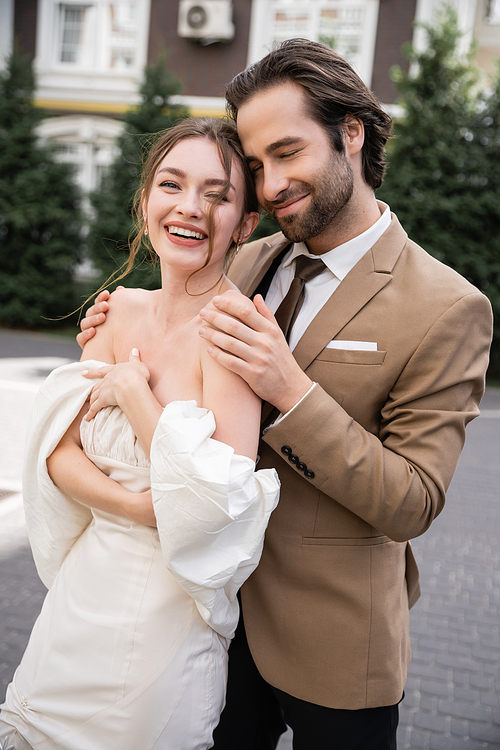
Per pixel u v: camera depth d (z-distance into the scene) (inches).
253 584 53.9
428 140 399.5
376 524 48.1
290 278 57.8
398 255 52.9
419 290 49.8
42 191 472.1
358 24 476.4
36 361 349.4
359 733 51.4
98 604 46.5
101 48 528.4
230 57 500.7
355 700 50.5
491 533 170.6
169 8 509.4
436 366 48.0
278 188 48.4
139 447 47.4
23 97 484.1
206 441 42.5
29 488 52.9
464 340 48.7
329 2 479.5
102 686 45.3
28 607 118.2
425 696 104.4
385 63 474.6
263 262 61.5
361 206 52.8
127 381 46.9
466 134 407.8
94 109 531.5
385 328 49.6
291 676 52.1
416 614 129.3
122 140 448.8
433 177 402.9
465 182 398.6
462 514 182.7
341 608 51.3
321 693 51.1
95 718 45.4
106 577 46.6
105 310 55.5
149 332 52.0
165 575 46.1
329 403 46.7
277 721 62.1
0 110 474.6
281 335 45.8
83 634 46.1
